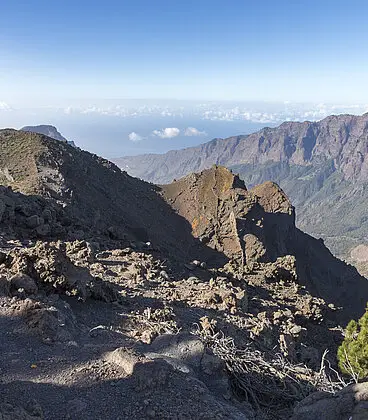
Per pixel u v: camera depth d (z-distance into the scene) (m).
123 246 20.02
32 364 7.42
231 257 62.88
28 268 10.59
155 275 15.41
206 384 8.16
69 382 7.05
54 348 8.05
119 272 14.92
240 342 10.89
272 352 11.76
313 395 7.32
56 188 55.44
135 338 9.41
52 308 9.22
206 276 18.41
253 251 63.12
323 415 6.84
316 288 53.38
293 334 14.16
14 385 6.80
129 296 12.28
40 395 6.67
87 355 7.96
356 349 11.86
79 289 10.75
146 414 6.45
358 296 68.19
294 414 7.12
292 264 23.77
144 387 6.97
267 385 9.30
